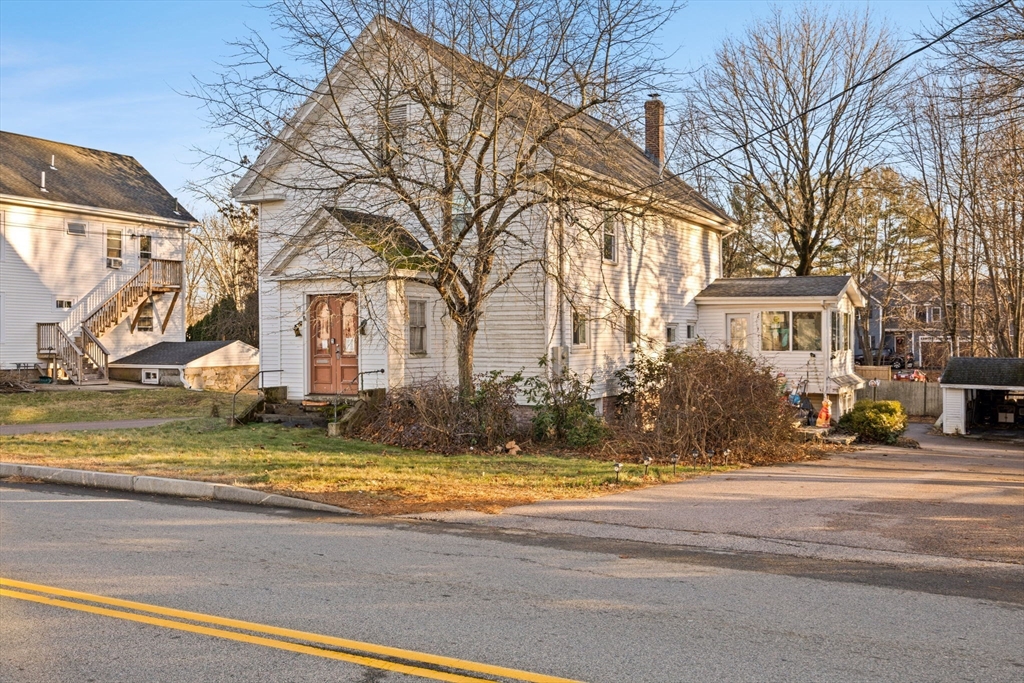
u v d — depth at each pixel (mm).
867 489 12625
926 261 46719
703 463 15938
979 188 34344
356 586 6961
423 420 16562
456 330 21375
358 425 17766
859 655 5406
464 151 16203
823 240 38625
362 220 18641
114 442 16016
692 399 17422
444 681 4922
